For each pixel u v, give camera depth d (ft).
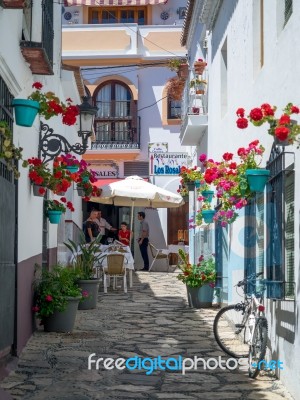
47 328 35.27
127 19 88.69
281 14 27.20
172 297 53.72
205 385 25.00
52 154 34.78
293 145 24.11
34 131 32.24
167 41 86.58
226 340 30.94
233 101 39.58
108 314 43.50
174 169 80.28
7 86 24.95
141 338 34.68
